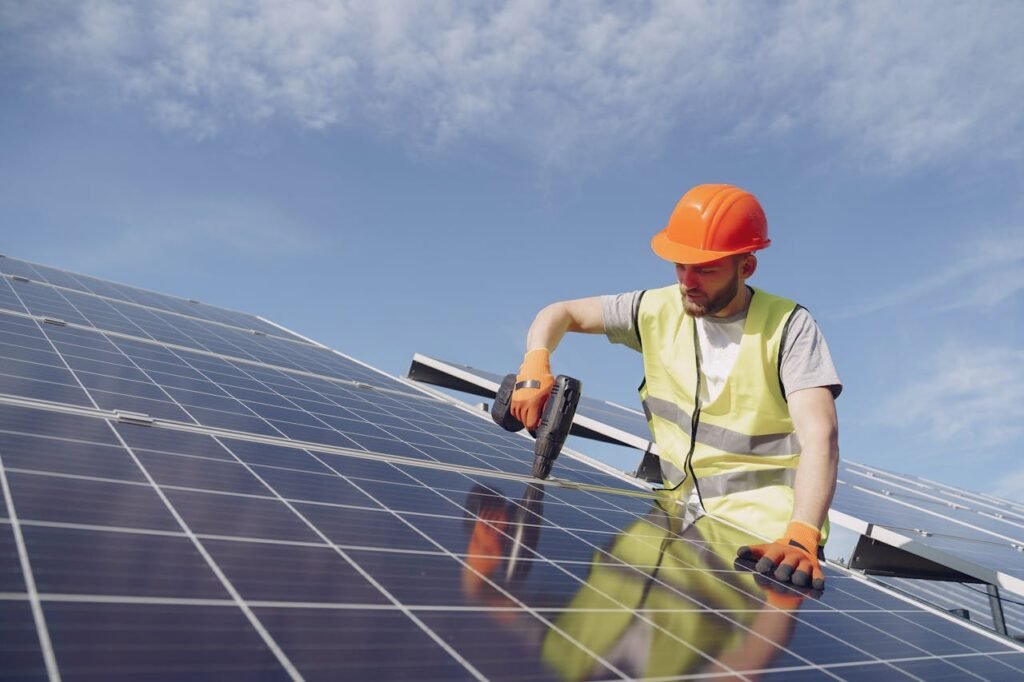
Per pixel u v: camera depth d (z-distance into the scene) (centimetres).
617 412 1196
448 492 380
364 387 727
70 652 150
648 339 526
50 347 470
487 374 1112
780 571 358
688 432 514
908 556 679
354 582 227
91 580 184
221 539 232
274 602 198
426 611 218
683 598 290
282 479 319
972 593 1021
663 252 463
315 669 168
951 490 1507
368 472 375
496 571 271
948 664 290
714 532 445
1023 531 1028
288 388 580
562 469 572
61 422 314
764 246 464
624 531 392
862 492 912
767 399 471
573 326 540
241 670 160
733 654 239
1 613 158
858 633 301
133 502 245
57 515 218
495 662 194
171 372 504
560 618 238
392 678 173
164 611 178
